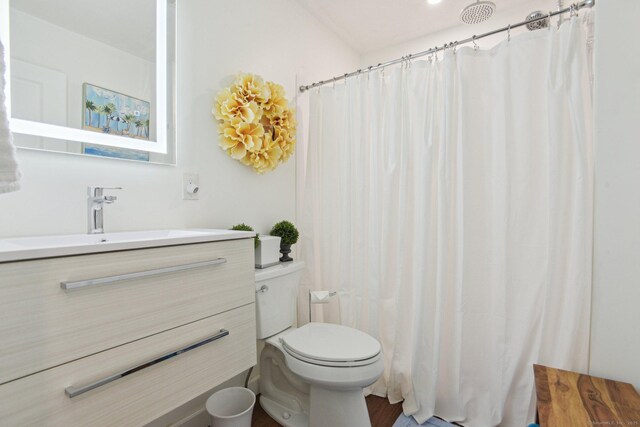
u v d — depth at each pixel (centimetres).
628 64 94
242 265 112
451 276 149
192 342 94
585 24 126
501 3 208
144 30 123
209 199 146
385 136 170
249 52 166
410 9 211
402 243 162
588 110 122
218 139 149
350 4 204
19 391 61
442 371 151
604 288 99
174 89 131
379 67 172
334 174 192
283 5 189
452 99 147
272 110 164
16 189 66
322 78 224
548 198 126
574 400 88
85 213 105
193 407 137
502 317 136
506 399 135
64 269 67
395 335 163
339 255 188
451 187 148
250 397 129
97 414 72
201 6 142
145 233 115
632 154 94
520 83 133
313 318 195
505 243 135
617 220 96
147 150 122
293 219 196
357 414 123
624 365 97
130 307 79
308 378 121
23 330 62
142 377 81
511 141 134
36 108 96
